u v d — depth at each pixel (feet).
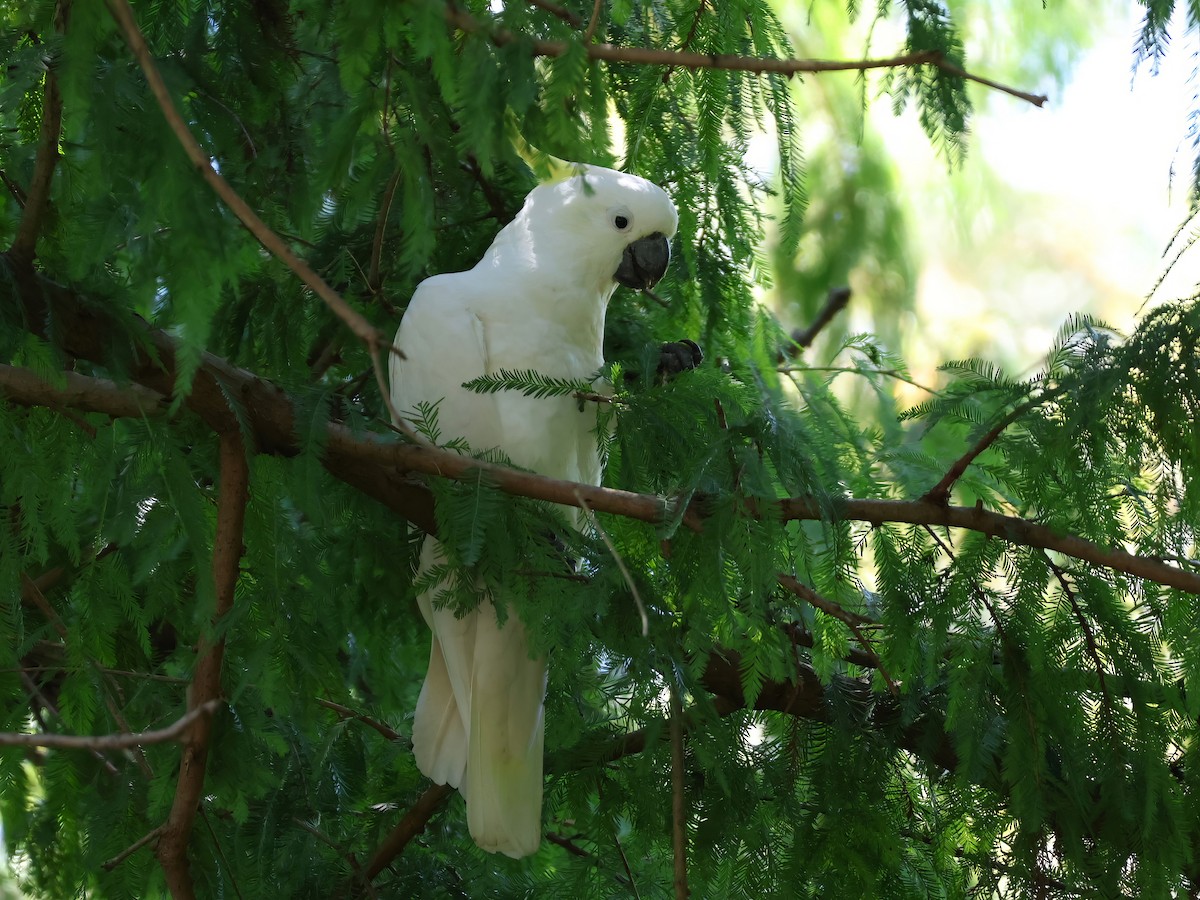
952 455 25.71
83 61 13.64
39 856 22.25
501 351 22.67
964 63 18.01
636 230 23.84
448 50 14.24
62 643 21.31
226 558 18.06
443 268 25.68
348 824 24.34
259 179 19.57
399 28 14.32
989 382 17.19
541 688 21.81
